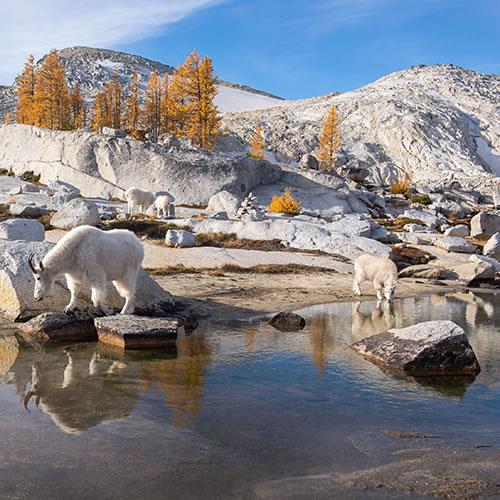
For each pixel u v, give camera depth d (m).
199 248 24.22
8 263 11.01
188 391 6.80
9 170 58.00
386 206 60.09
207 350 9.16
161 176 48.81
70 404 6.11
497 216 41.25
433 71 186.25
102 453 4.76
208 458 4.74
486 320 13.21
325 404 6.50
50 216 27.80
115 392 6.63
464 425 5.88
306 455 4.89
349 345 9.88
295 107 159.25
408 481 4.37
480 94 161.25
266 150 108.00
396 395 6.96
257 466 4.60
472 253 30.89
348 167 80.06
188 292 15.48
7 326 10.34
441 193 75.81
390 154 122.44
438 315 13.79
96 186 49.22
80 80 186.88
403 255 27.59
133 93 84.75
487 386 7.52
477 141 134.50
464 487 4.28
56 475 4.29
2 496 3.92
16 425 5.39
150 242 25.41
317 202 54.16
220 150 96.44
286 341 10.10
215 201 40.69
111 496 3.97
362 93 165.88
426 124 128.38
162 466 4.53
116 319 9.68
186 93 65.50
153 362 8.23
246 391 6.91
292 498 4.01
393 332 9.09
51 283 9.60
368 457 4.88
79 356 8.47
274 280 19.16
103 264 9.73
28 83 82.06
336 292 17.50
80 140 51.22
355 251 26.53
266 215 37.09
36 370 7.58
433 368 8.09
